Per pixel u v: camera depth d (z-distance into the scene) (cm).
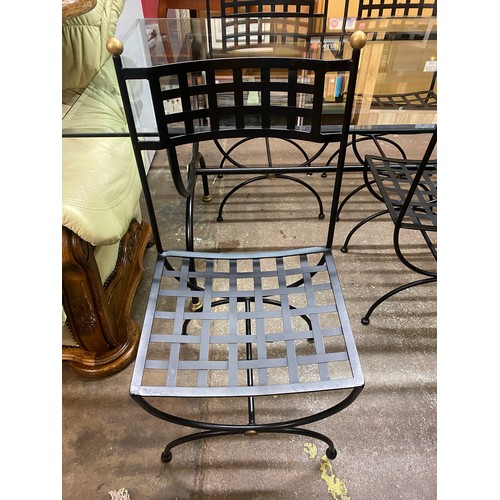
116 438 106
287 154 222
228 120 101
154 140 86
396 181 133
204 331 81
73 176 93
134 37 148
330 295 143
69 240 86
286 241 168
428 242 131
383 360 123
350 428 107
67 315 105
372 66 134
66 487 97
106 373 118
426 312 137
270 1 171
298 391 70
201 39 156
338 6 211
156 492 96
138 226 152
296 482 97
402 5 176
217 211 185
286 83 80
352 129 105
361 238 169
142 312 139
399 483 97
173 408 112
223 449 103
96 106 109
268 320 134
